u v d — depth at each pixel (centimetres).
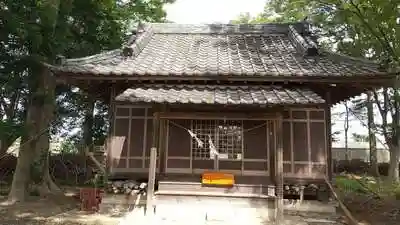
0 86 1395
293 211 1094
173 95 1039
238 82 1160
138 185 1123
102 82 1177
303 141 1138
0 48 1304
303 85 1153
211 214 1051
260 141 1123
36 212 1161
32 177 1498
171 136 1138
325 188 1113
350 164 3212
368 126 2855
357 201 1444
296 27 1592
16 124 1320
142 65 1207
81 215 1111
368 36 1500
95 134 2388
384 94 2405
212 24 1673
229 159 1119
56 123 2353
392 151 2509
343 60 1234
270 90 1108
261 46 1489
